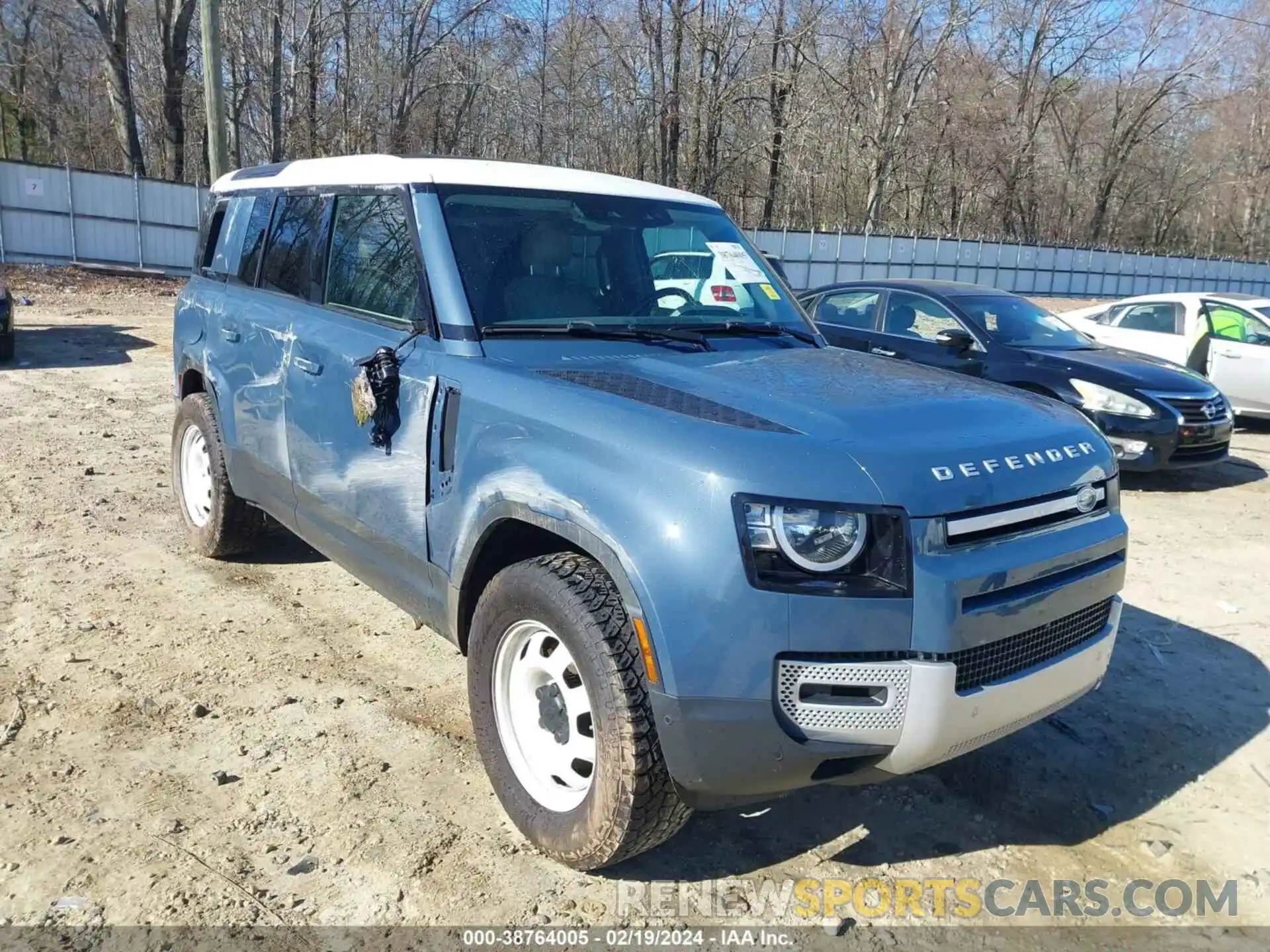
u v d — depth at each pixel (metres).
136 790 3.44
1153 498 8.54
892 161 44.34
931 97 46.16
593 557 2.94
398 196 3.93
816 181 46.41
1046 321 9.73
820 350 4.05
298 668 4.43
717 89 37.84
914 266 41.81
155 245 28.06
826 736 2.63
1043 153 55.62
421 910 2.92
